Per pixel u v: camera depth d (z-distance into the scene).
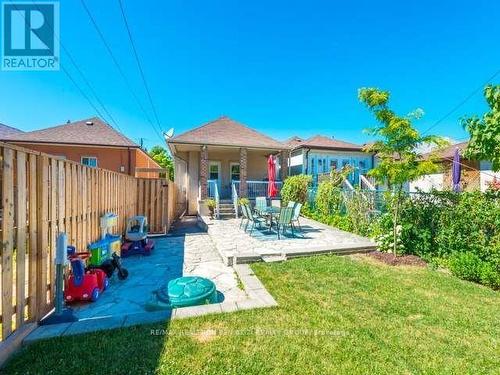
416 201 6.92
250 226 10.40
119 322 3.09
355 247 6.88
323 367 2.40
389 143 6.05
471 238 5.64
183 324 3.06
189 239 8.74
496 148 4.74
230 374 2.28
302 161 17.77
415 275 5.06
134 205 8.91
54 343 2.68
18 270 2.82
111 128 17.92
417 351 2.66
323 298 3.90
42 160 3.27
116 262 4.96
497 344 2.81
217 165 17.42
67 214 4.03
